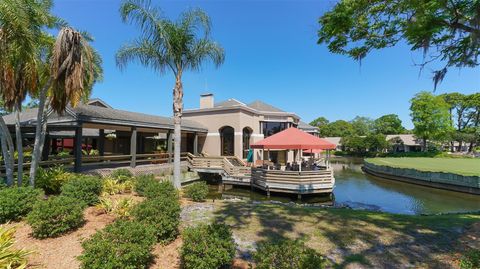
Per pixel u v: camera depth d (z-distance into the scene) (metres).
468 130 53.62
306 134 15.38
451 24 4.99
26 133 15.06
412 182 21.20
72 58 7.99
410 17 5.23
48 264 4.31
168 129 20.11
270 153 25.52
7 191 6.52
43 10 8.52
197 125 24.14
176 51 11.27
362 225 6.54
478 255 4.45
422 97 47.75
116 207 7.05
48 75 9.40
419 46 5.65
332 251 5.03
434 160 36.88
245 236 5.80
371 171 27.77
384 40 5.93
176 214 5.83
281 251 3.67
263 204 9.09
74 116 13.69
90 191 7.84
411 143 59.91
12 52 7.65
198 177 19.33
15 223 6.12
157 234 5.27
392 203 14.37
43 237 5.30
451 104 55.62
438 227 6.34
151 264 4.50
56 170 10.60
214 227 4.66
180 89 11.42
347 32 6.06
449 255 4.80
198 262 3.93
